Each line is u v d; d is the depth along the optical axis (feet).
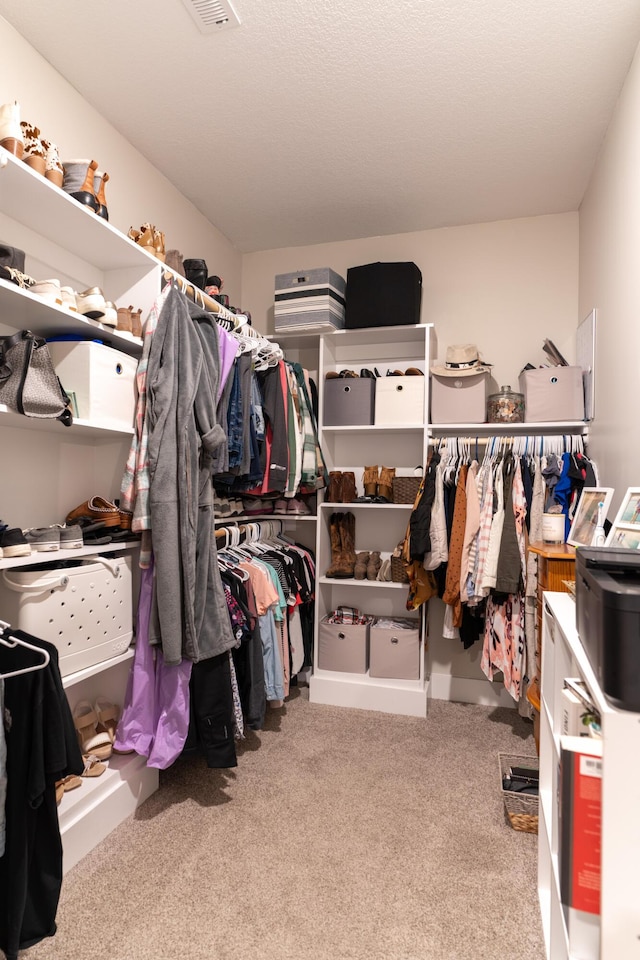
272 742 8.14
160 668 6.35
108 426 5.94
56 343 5.87
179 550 6.09
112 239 6.23
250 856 5.52
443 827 6.08
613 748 2.78
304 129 7.76
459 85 6.83
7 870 4.18
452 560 8.68
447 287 10.65
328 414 10.14
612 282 7.26
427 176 8.91
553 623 4.77
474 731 8.64
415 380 9.67
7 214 5.68
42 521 6.40
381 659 9.64
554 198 9.53
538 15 5.77
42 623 5.18
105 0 5.66
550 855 4.37
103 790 5.82
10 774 4.23
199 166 8.71
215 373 6.94
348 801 6.57
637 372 6.01
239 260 11.76
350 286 10.09
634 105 6.21
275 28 5.98
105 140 7.57
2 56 5.94
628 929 2.75
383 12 5.75
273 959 4.30
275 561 8.86
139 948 4.38
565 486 8.29
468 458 9.20
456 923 4.70
